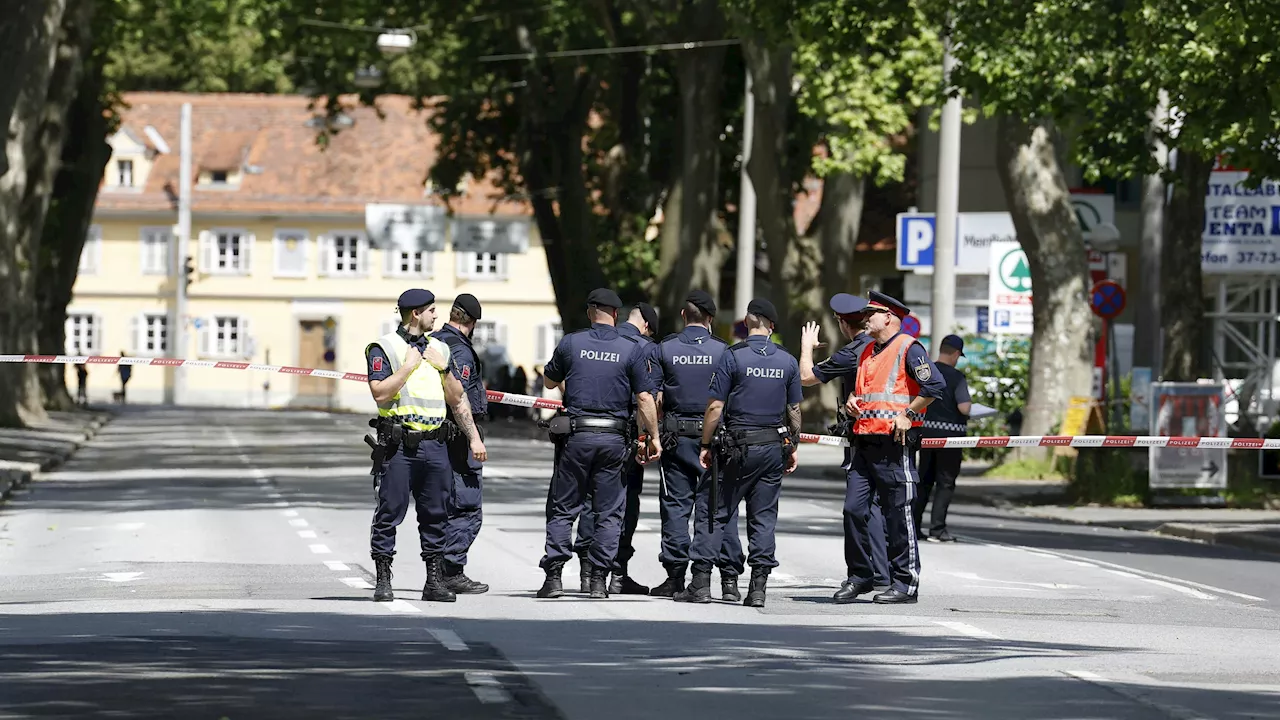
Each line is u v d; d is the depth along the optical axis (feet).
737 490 142.31
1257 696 98.02
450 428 143.95
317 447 443.73
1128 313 502.38
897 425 143.13
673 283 504.84
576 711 89.04
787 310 435.53
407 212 573.33
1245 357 416.05
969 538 214.90
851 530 144.97
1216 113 236.22
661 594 148.15
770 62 412.36
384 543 141.18
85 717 85.20
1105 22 270.26
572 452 143.54
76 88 492.13
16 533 212.23
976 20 274.16
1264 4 219.41
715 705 91.61
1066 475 320.29
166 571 167.22
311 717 85.97
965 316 417.90
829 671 104.42
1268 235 298.76
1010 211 338.95
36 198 489.26
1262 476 280.10
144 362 199.93
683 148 461.37
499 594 148.87
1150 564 188.03
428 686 96.07
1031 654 113.80
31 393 504.43
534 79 504.43
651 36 439.63
